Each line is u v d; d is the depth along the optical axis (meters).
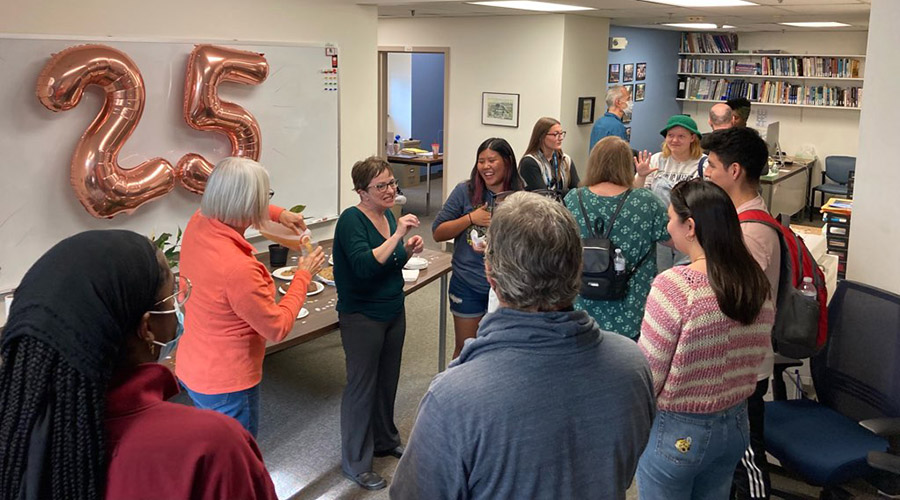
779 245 2.31
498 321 1.24
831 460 2.32
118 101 3.14
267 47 3.88
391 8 6.14
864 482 2.97
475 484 1.21
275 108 4.01
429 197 8.73
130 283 1.00
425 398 1.23
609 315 2.71
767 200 7.46
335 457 3.23
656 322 1.82
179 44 3.45
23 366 0.90
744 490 2.46
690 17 7.02
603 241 2.63
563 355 1.21
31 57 2.90
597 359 1.24
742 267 1.80
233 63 3.60
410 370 4.16
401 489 1.25
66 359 0.90
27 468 0.90
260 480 1.12
